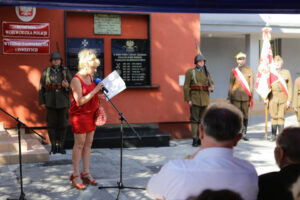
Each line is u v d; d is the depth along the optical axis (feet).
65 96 23.99
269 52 28.25
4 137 22.86
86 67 16.31
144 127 28.68
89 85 16.53
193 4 14.46
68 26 26.84
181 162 6.32
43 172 19.29
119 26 27.84
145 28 28.50
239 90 28.37
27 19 25.80
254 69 49.32
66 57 26.61
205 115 6.49
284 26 46.91
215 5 14.48
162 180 6.27
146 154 23.85
